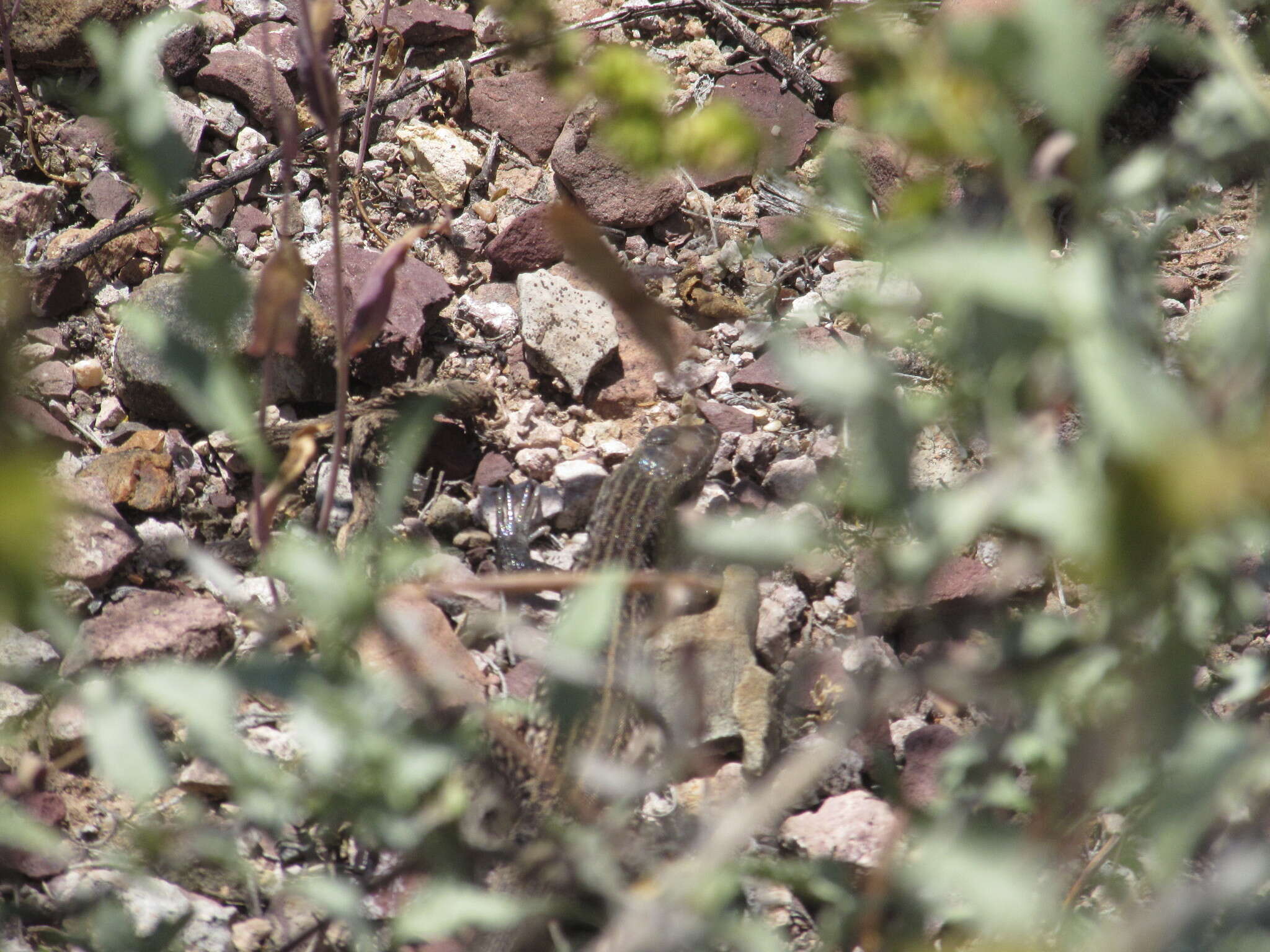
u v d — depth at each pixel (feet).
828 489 11.22
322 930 18.49
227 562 26.55
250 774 11.71
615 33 40.93
